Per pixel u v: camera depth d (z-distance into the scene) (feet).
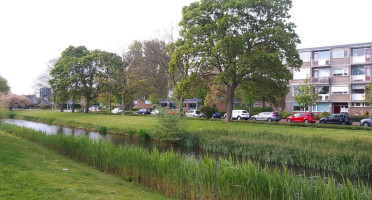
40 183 21.62
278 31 75.46
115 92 142.10
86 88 140.87
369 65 128.36
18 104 189.88
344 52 133.90
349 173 39.58
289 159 45.91
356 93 130.82
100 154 36.91
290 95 147.23
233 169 24.57
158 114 70.85
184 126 67.56
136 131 78.64
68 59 144.36
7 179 21.38
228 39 75.10
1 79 132.67
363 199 19.99
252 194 23.21
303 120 105.19
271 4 79.41
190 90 91.35
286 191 21.71
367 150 44.47
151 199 23.31
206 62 84.84
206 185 25.40
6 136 52.60
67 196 19.12
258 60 74.84
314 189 21.17
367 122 89.86
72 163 36.70
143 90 142.10
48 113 157.38
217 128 76.13
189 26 87.97
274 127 78.38
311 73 141.18
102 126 90.22
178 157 30.12
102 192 22.09
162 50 122.01
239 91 114.73
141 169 30.78
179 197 26.71
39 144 53.83
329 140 52.80
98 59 140.56
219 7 82.58
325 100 137.80
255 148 51.03
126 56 144.97
